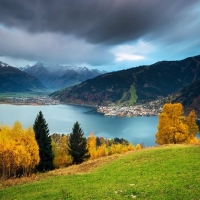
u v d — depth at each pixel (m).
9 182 34.53
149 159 38.16
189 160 33.22
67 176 34.28
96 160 47.88
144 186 23.30
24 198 24.20
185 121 65.06
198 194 19.80
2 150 46.72
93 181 29.08
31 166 51.69
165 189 21.66
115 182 27.11
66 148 76.62
